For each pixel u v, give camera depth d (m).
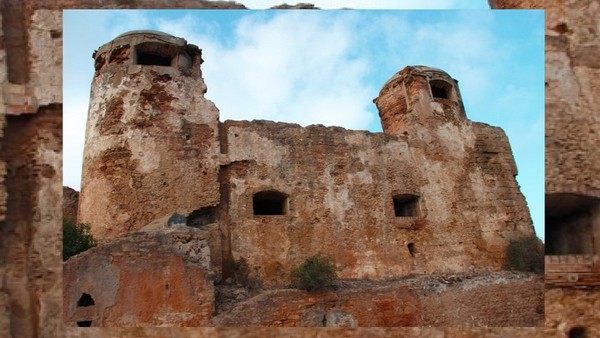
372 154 16.69
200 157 14.96
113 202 14.11
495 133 18.61
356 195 16.09
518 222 17.69
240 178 15.27
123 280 11.45
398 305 13.09
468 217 17.19
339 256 15.39
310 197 15.65
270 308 12.09
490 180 17.92
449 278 14.40
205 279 11.92
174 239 12.27
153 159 14.56
